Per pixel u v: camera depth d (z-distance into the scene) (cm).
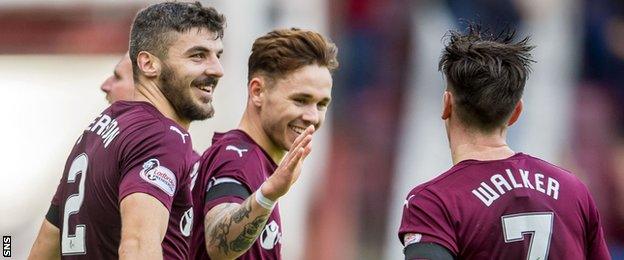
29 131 4303
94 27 4569
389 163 4716
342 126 4691
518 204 1403
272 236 1694
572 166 4788
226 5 4484
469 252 1388
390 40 4741
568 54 4816
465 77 1438
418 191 1431
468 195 1402
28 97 4466
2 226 3972
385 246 4612
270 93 1691
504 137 1480
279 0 4528
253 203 1528
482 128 1452
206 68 1546
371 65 4725
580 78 4856
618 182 4722
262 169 1684
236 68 4472
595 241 1472
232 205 1599
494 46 1442
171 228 1509
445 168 4731
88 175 1499
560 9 4812
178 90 1538
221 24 1578
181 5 1549
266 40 1702
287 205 4388
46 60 4544
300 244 4384
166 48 1529
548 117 4797
